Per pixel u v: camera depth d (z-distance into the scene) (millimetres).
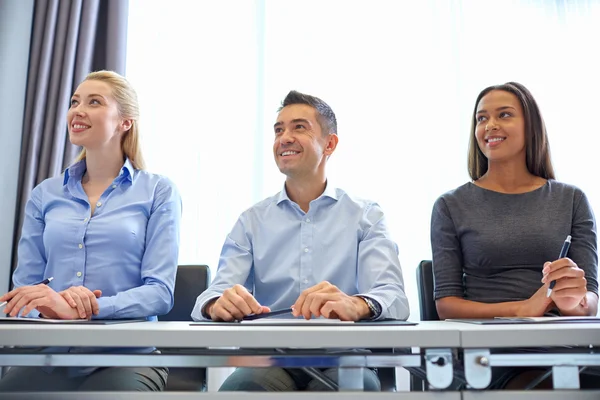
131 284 1529
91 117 1577
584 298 1444
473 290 1604
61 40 2430
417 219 2574
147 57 2613
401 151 2619
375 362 832
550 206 1622
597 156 2686
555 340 808
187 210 2525
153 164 2553
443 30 2732
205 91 2611
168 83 2605
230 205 2533
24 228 1614
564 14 2756
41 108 2373
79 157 1668
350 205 1588
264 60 2643
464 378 878
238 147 2582
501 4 2740
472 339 801
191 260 2488
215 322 1065
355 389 827
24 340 790
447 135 2652
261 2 2684
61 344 790
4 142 2248
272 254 1562
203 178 2551
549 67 2729
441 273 1604
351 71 2664
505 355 819
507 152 1654
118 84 1652
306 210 1612
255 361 838
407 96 2662
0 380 1297
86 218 1541
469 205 1674
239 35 2662
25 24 2363
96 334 790
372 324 988
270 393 793
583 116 2703
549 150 1734
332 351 937
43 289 1183
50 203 1599
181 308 1567
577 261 1578
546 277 1277
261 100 2615
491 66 2721
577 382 821
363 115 2635
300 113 1564
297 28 2680
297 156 1541
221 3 2676
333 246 1546
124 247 1520
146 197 1606
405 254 2535
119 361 846
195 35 2645
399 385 2348
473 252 1610
